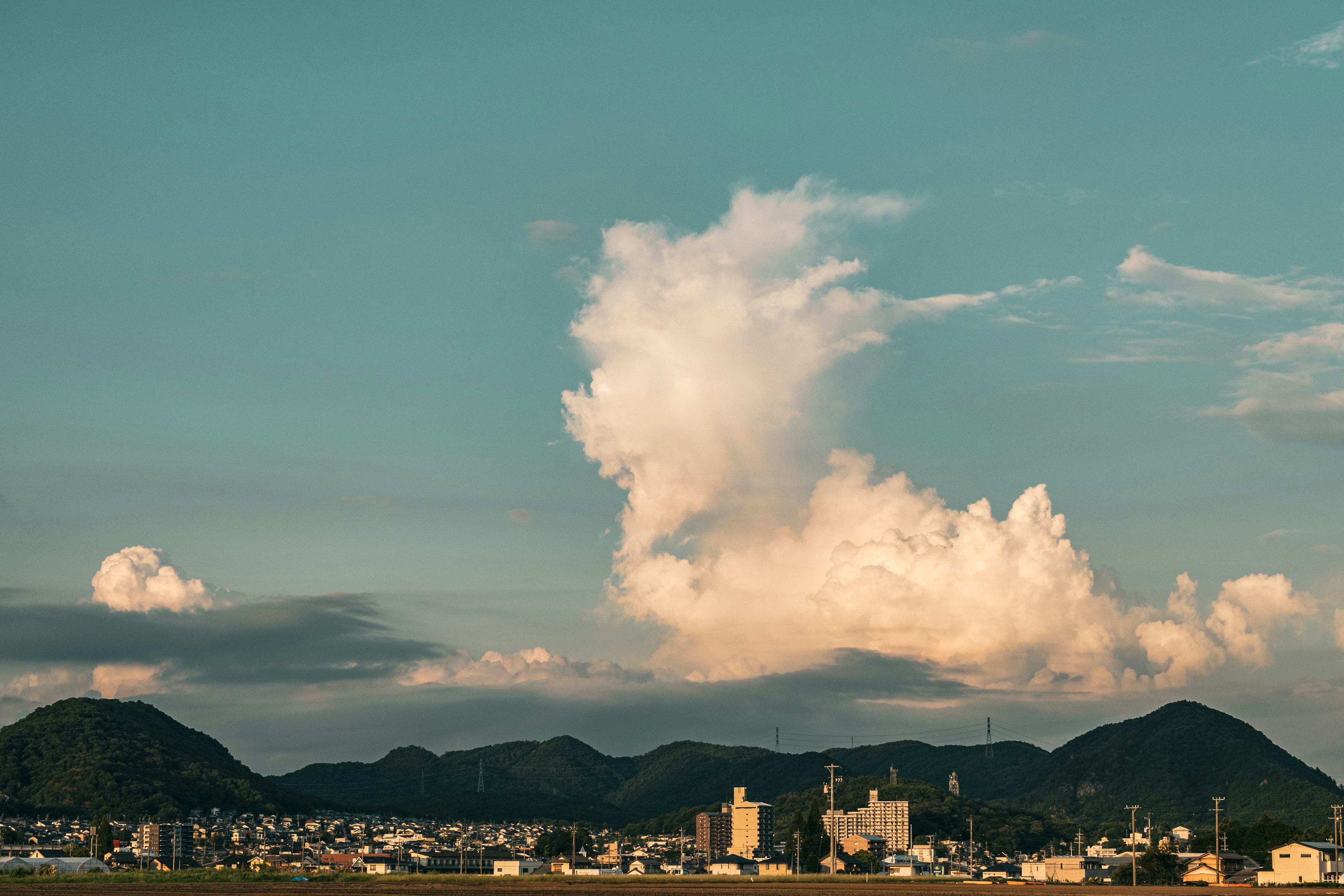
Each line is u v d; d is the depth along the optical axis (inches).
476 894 5964.6
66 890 6427.2
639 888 6825.8
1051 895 6294.3
